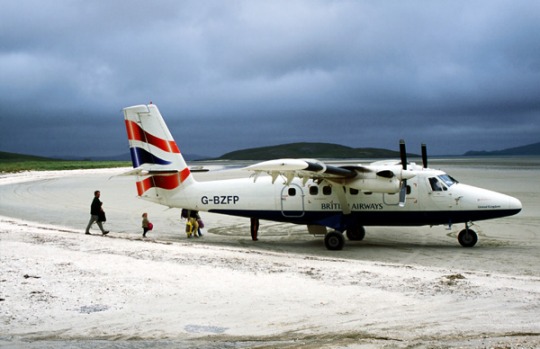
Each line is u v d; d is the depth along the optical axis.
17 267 13.14
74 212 32.31
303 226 25.83
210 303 10.45
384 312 9.67
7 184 64.12
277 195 20.19
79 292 11.18
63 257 14.48
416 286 11.48
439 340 7.97
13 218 28.80
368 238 21.80
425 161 20.66
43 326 9.16
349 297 10.73
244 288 11.52
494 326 8.60
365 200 19.41
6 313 9.83
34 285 11.59
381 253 18.02
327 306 10.15
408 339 8.08
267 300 10.62
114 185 60.91
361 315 9.53
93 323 9.30
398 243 20.36
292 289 11.41
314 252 18.42
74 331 8.88
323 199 19.73
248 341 8.27
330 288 11.45
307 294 11.01
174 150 20.94
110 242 17.66
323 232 20.38
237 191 20.64
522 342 7.66
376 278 12.33
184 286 11.69
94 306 10.28
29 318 9.58
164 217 29.62
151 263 13.95
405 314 9.51
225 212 20.81
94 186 59.16
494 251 17.97
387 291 11.13
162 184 21.25
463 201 18.92
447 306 9.91
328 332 8.61
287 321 9.28
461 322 8.91
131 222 27.39
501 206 18.75
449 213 19.06
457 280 11.91
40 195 46.09
